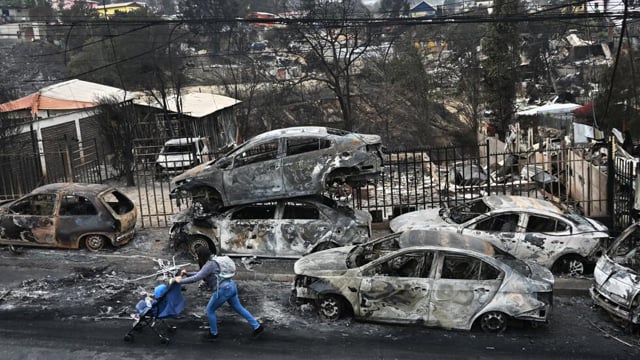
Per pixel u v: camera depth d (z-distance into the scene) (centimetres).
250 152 1195
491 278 847
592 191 1463
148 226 1420
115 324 881
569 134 2427
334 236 1124
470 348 798
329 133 1196
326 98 3684
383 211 1409
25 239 1219
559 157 1745
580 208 1465
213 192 1191
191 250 1175
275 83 3569
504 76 3167
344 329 860
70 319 898
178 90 2875
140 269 1121
